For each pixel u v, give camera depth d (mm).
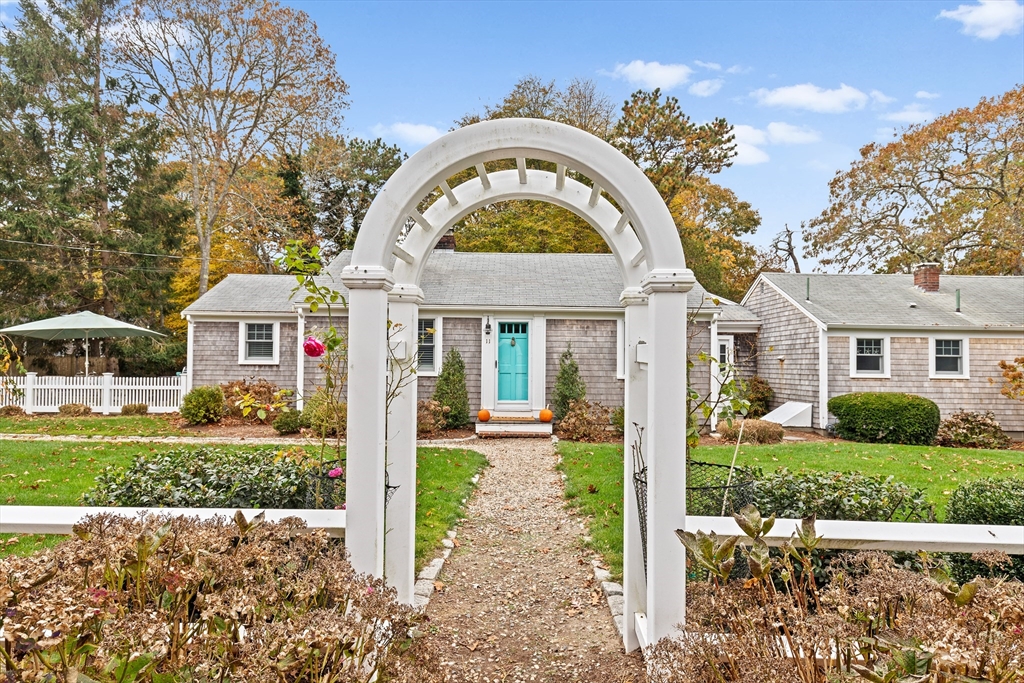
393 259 2900
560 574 4234
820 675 1773
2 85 17688
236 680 1532
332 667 1712
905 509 3750
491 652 3045
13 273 17438
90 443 9242
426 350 12328
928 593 1859
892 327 12203
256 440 9984
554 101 23109
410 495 3086
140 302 18891
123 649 1516
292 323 13188
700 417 11438
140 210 18953
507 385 12258
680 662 1874
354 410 2480
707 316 11984
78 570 1894
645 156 20078
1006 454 8930
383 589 2109
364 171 25859
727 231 25234
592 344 12227
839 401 11492
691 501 3387
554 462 8664
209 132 19344
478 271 13438
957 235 20328
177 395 14258
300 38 18953
